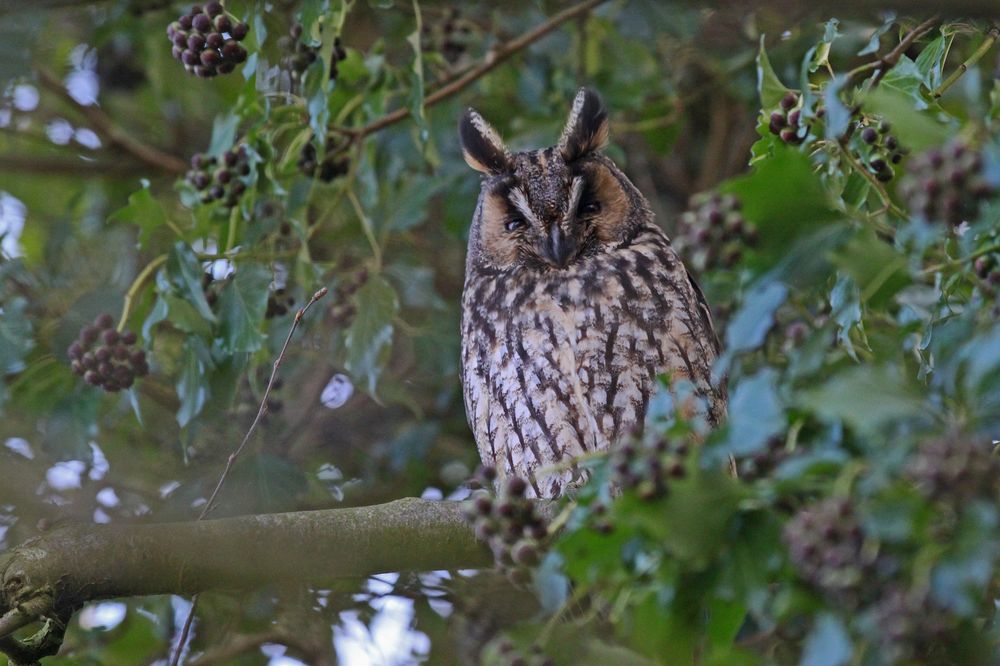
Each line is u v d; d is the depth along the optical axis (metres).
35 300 11.16
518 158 11.89
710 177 14.51
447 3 12.68
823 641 4.95
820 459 5.02
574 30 12.75
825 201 5.94
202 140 14.98
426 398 13.62
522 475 10.98
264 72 11.02
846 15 7.35
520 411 10.90
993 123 6.28
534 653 5.86
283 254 10.38
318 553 8.52
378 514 8.63
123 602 11.40
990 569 4.51
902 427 5.01
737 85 13.09
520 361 10.90
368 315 10.43
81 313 9.94
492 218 11.52
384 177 12.34
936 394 5.46
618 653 5.96
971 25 7.80
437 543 8.61
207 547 8.36
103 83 15.23
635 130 13.17
